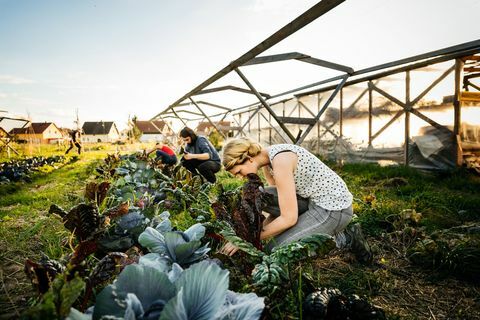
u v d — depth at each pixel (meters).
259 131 16.31
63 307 0.87
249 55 3.42
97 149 27.12
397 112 8.14
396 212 3.46
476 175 6.23
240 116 18.95
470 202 3.89
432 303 1.87
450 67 6.81
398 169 7.09
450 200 4.07
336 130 10.48
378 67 5.32
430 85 7.27
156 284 0.94
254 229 1.69
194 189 3.92
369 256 2.37
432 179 6.11
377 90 8.69
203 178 5.21
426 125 7.42
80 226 1.58
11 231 3.05
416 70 7.55
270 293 1.23
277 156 2.06
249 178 1.78
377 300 1.91
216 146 18.88
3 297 1.75
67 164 12.11
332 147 10.74
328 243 1.45
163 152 6.49
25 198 4.92
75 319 0.82
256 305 0.99
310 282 1.62
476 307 1.82
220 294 0.90
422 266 2.33
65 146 28.16
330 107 10.67
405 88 7.86
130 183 3.80
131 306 0.80
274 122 14.45
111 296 0.89
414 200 4.06
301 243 1.45
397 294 1.98
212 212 1.95
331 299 1.41
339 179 2.23
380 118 8.68
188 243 1.42
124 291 0.92
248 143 2.12
